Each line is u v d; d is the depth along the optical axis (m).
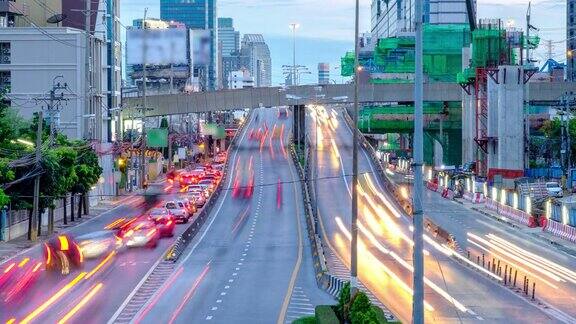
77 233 78.81
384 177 121.56
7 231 73.94
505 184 112.12
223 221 89.69
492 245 73.06
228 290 49.38
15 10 123.94
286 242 74.19
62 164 78.25
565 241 75.12
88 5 105.06
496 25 135.00
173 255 62.34
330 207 100.56
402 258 65.38
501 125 118.69
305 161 126.69
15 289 48.62
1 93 80.44
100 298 45.81
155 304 44.34
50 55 115.31
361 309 31.00
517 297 48.16
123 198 119.12
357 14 44.69
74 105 114.44
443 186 126.62
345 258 65.25
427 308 44.25
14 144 72.44
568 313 43.59
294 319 39.19
